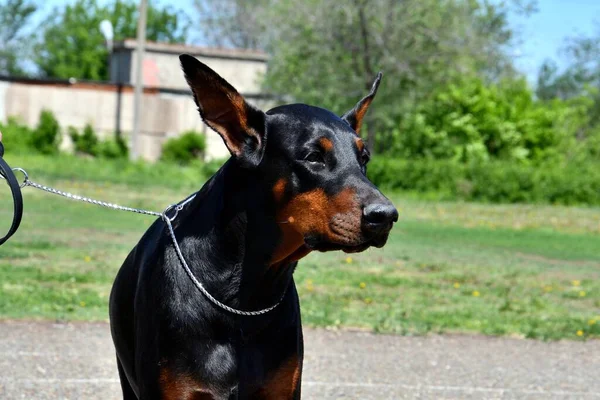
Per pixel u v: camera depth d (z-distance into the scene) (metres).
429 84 35.75
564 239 20.36
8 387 7.11
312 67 36.22
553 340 9.89
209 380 4.18
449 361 8.66
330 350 8.85
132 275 4.61
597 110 52.38
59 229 16.94
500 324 10.45
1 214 18.80
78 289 11.12
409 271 14.32
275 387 4.31
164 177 30.84
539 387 7.84
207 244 4.25
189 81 4.12
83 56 68.25
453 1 36.66
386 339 9.48
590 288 13.38
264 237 4.17
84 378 7.46
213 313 4.20
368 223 3.90
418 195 30.03
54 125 37.53
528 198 29.98
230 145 4.16
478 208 27.17
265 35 47.41
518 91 36.78
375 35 35.41
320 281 12.80
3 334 8.84
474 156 34.19
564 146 37.56
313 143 4.07
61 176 28.38
